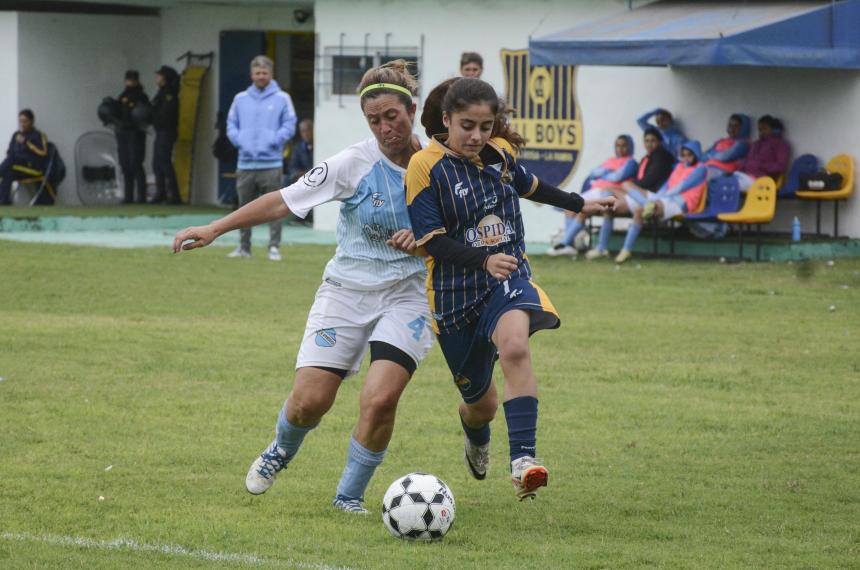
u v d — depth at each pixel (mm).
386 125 20281
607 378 34625
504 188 20312
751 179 63031
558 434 28312
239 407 30484
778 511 22359
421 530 20125
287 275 55938
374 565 18656
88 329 41062
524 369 19516
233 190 91938
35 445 26484
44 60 89062
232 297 49125
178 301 47875
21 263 58125
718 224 62656
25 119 86312
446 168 19938
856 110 62719
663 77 67688
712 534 20906
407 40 75812
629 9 66500
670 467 25516
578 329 42531
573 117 70312
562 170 71000
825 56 59438
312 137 80438
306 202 20812
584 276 56344
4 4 90312
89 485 23469
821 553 19812
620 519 21781
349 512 21859
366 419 21203
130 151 90438
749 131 65188
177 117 90625
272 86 60344
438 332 20766
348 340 21172
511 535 20641
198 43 92875
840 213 64062
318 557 19109
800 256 62031
